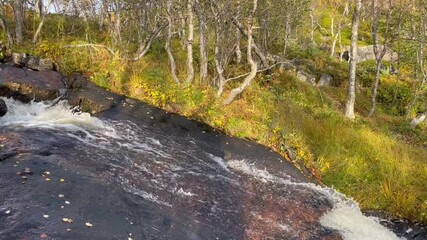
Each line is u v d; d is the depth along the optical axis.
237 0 11.54
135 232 4.80
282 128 10.36
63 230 4.40
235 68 14.17
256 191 7.30
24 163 5.71
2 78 8.30
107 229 4.67
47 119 7.87
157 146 7.93
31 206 4.70
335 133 10.76
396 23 19.53
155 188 6.18
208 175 7.31
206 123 10.08
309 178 8.75
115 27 13.50
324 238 6.45
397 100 20.14
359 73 23.42
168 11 11.55
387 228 7.60
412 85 21.70
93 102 9.08
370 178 9.05
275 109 11.77
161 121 9.41
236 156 8.58
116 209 5.17
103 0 13.89
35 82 8.71
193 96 10.67
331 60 25.36
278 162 8.88
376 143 10.87
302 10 19.50
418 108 19.12
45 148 6.43
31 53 11.33
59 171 5.74
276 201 7.16
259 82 15.66
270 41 18.33
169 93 10.68
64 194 5.14
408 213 8.10
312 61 23.81
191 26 11.24
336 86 21.86
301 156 9.56
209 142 8.95
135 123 8.83
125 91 10.66
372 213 8.07
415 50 19.22
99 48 12.20
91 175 5.90
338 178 8.93
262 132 10.09
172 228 5.18
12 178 5.21
